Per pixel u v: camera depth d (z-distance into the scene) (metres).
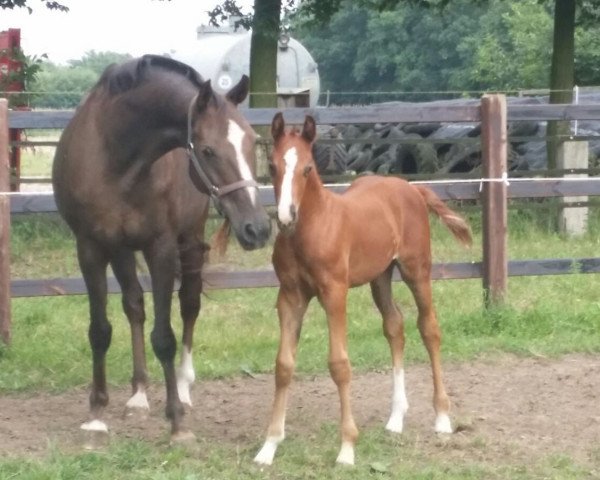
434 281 10.16
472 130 14.77
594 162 13.81
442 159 15.59
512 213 12.72
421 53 40.38
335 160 14.68
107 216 5.70
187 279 6.85
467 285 10.02
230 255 10.64
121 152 5.60
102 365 5.87
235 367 7.49
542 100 15.86
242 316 9.19
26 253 11.18
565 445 5.78
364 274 5.55
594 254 11.05
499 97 8.57
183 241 6.68
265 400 6.77
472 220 12.52
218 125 5.20
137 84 5.60
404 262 5.90
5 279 7.83
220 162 5.17
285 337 5.34
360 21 42.41
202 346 8.11
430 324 5.99
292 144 5.02
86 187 5.69
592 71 23.30
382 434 5.86
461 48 37.81
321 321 8.86
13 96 13.33
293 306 5.36
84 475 5.08
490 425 6.16
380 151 16.86
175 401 5.73
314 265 5.22
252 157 5.24
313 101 19.56
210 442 5.77
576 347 7.95
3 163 7.82
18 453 5.54
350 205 5.48
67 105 36.06
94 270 5.85
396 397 5.98
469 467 5.31
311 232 5.18
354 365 7.51
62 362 7.58
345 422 5.31
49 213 8.39
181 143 5.55
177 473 5.07
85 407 6.61
